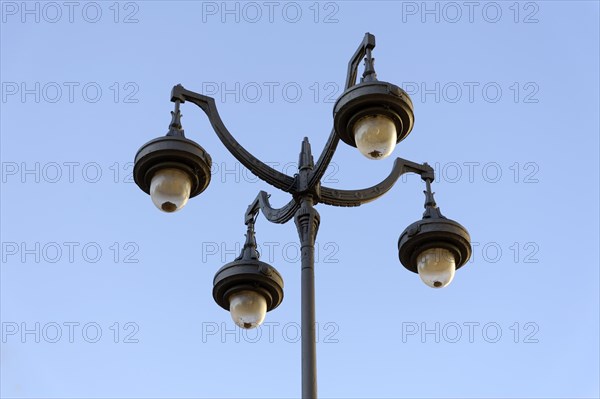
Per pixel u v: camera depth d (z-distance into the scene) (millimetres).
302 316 8836
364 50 9234
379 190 10008
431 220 9906
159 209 9406
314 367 8578
